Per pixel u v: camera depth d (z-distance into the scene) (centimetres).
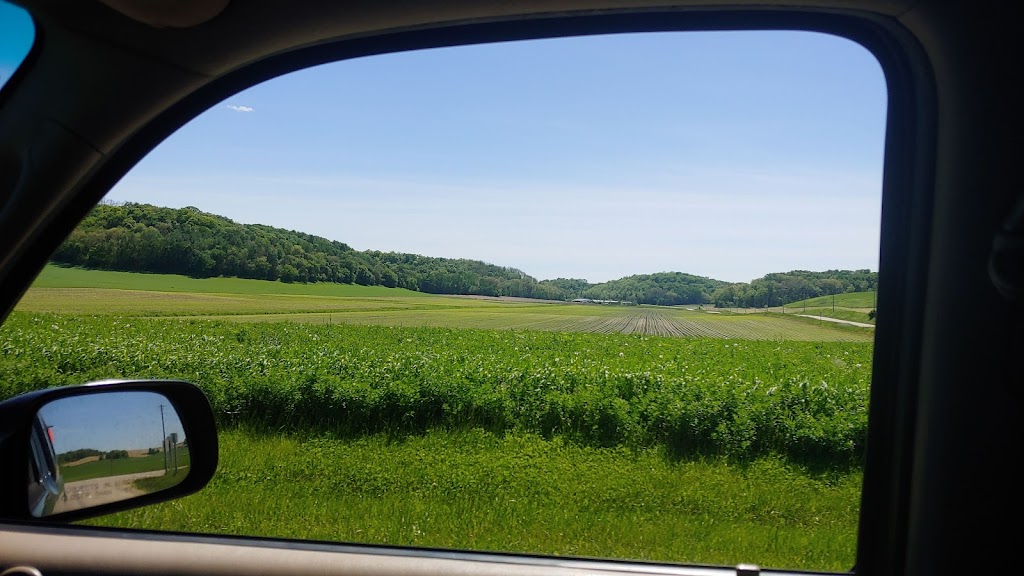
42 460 179
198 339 2792
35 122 157
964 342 153
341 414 1332
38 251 167
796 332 2436
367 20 165
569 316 6562
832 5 157
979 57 149
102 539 177
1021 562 146
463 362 1766
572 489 816
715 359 2161
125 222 6738
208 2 147
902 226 171
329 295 7544
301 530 639
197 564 175
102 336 2698
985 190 150
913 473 166
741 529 605
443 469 948
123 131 165
